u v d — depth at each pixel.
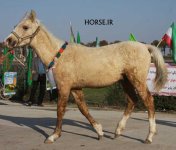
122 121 5.72
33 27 5.50
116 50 5.36
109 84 5.39
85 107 5.64
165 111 8.91
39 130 6.38
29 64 10.84
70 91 5.63
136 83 5.30
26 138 5.77
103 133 5.86
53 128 6.56
